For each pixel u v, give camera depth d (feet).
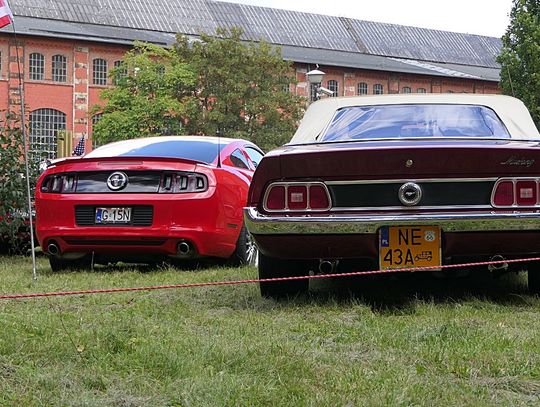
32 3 232.53
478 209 14.80
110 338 11.85
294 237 15.17
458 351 11.53
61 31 215.31
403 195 14.83
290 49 267.18
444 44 308.60
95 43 217.56
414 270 14.92
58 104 212.23
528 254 15.65
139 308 15.90
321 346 12.10
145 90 172.24
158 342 11.94
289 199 15.21
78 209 23.88
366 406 8.87
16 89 207.72
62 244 24.09
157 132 172.04
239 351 11.27
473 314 15.16
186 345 11.75
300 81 252.42
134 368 10.51
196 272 23.75
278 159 15.12
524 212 14.78
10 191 32.12
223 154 26.00
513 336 12.67
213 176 24.08
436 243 14.92
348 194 15.03
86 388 9.67
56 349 11.39
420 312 15.33
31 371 10.19
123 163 23.86
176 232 23.38
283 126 183.83
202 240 23.63
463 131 17.11
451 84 278.67
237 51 182.39
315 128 17.81
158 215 23.40
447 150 14.61
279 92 183.83
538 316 15.02
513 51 148.46
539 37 143.13
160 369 10.47
